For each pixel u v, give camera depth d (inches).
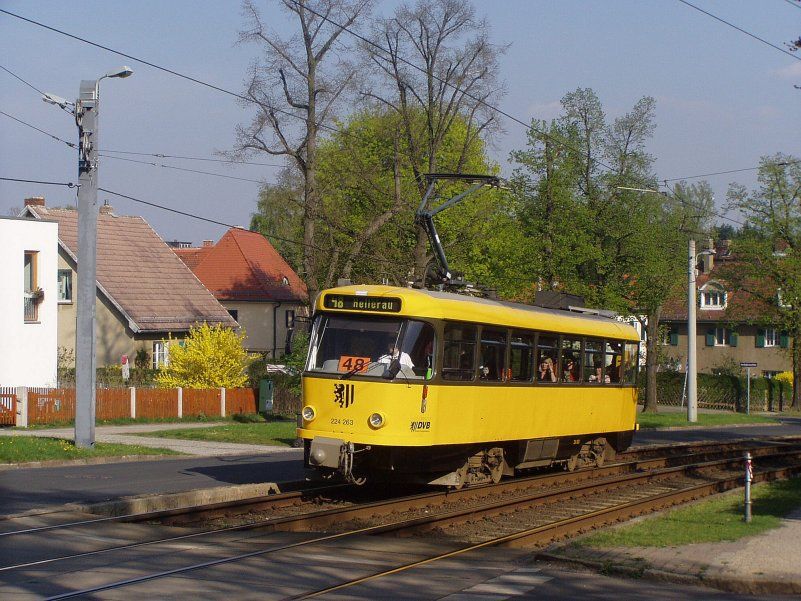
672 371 2674.7
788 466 1011.3
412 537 522.0
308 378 636.7
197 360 1531.7
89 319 924.0
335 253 1557.6
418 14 1505.9
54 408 1282.0
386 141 1809.8
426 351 630.5
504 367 714.8
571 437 839.7
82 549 435.8
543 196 1743.4
